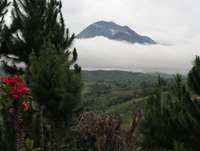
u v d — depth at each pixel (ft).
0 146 20.79
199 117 14.83
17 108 8.81
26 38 23.59
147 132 19.25
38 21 24.81
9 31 24.64
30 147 9.19
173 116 17.76
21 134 8.98
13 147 21.08
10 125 21.02
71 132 15.69
